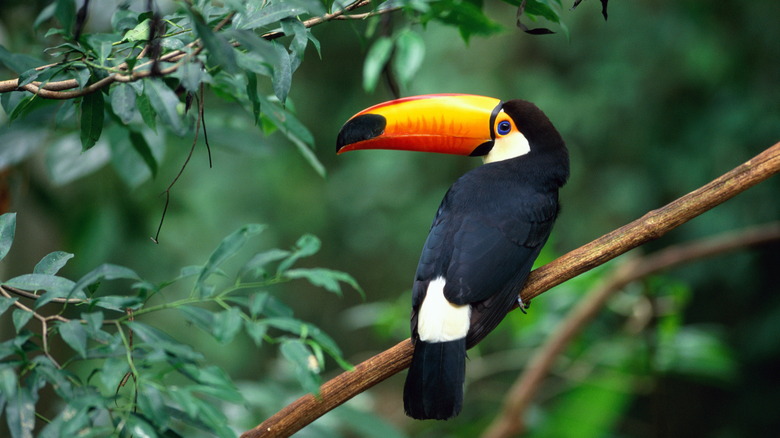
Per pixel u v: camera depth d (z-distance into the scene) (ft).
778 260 54.60
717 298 58.39
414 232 60.64
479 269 20.02
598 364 34.27
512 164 23.35
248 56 14.48
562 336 32.86
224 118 26.17
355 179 62.75
